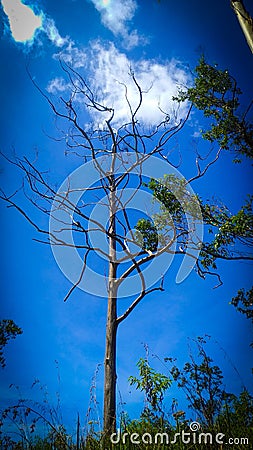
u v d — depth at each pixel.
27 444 4.73
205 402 5.36
